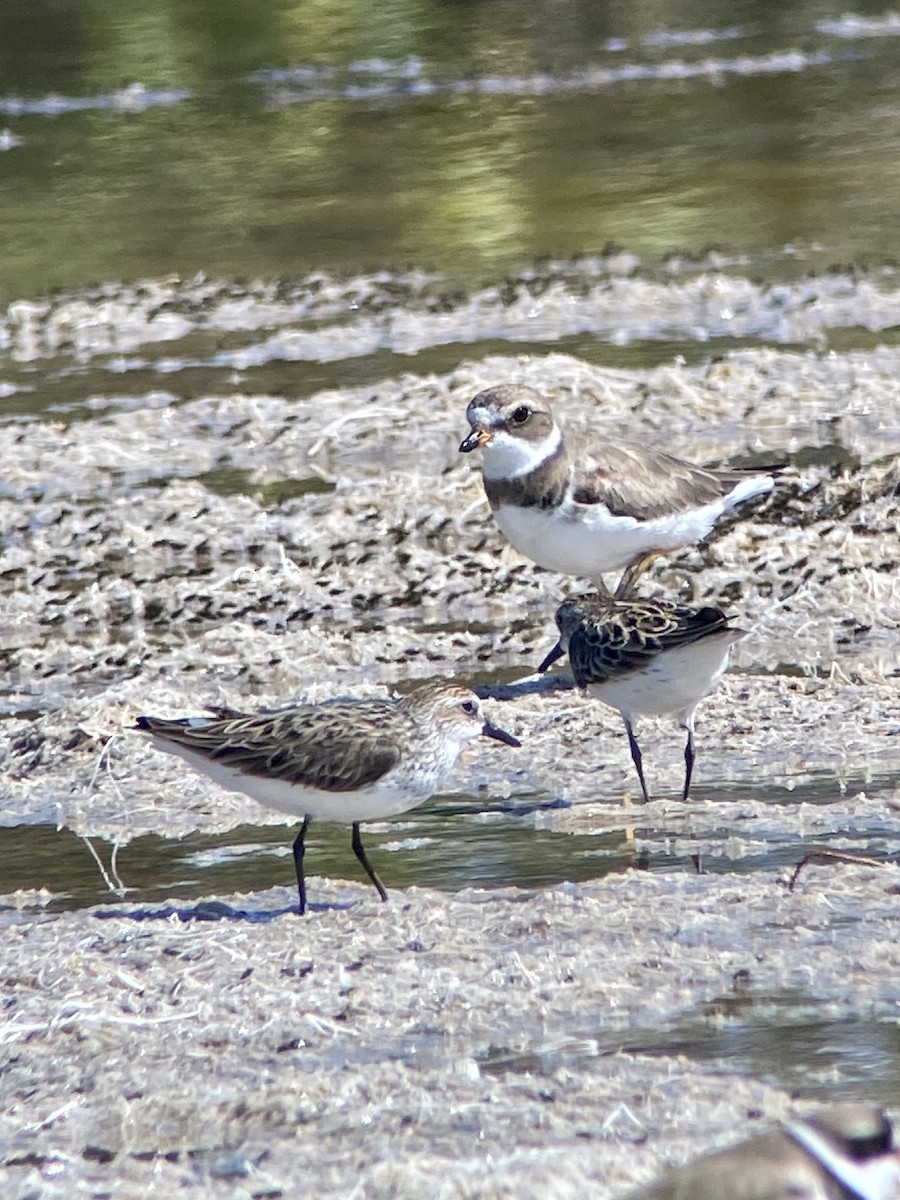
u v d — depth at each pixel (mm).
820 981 9461
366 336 24938
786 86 38500
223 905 10875
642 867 11102
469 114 37906
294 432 21141
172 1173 8078
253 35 43625
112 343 25453
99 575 17641
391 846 11734
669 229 29375
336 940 10172
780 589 16219
